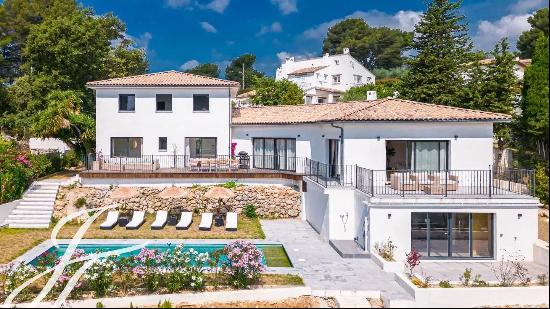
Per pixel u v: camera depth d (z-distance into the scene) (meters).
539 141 21.38
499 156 33.22
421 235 21.16
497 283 16.95
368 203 21.16
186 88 37.38
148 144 37.56
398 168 25.58
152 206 32.00
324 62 86.62
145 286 17.53
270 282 17.98
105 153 37.31
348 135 25.23
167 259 17.38
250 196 32.38
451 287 16.44
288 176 32.69
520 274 18.00
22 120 46.94
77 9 65.19
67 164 42.66
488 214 21.16
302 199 31.92
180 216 30.55
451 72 46.97
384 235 21.00
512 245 20.75
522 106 22.09
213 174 32.78
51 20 49.28
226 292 16.62
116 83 36.56
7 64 63.50
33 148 47.00
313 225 28.97
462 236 21.19
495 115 25.22
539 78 20.03
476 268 19.59
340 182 25.66
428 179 23.86
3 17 63.62
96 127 37.19
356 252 21.73
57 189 32.00
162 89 37.44
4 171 30.83
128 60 71.12
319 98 75.12
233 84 37.12
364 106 29.30
